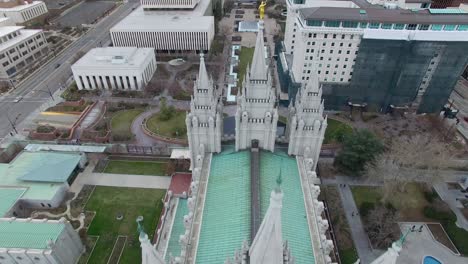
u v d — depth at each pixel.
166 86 163.62
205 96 71.19
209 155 78.94
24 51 182.25
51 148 113.06
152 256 37.34
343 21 120.00
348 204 95.69
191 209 63.44
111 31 188.38
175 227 78.12
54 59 193.25
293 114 79.25
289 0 158.00
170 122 134.62
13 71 175.00
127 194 99.62
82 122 133.50
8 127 132.38
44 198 92.81
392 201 94.50
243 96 69.62
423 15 122.62
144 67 163.12
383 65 129.25
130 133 126.12
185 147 115.75
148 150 116.31
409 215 91.38
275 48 194.12
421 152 95.38
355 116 138.62
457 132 130.38
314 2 149.00
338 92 138.50
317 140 77.81
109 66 154.62
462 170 108.69
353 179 104.31
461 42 120.19
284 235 56.50
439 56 125.31
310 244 57.12
